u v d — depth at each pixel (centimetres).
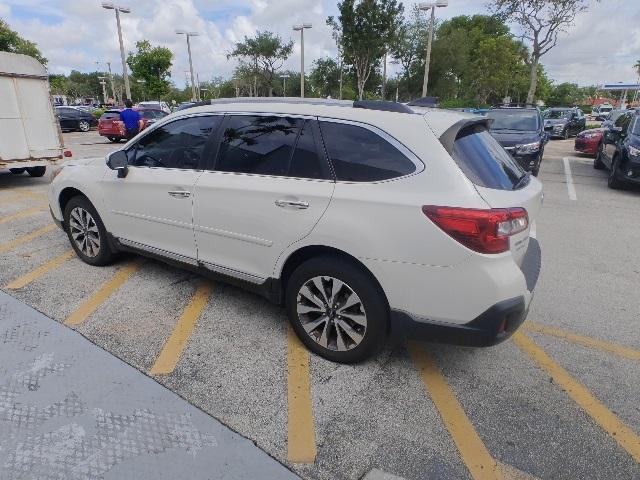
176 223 350
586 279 457
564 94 9175
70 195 450
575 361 310
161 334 328
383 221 252
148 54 3919
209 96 6594
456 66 3766
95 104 6372
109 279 419
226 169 321
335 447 230
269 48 4534
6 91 860
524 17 2192
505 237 237
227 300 383
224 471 213
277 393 269
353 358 290
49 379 272
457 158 249
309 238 279
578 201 831
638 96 7519
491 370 297
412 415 254
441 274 244
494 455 228
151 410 250
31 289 395
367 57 2983
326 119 283
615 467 222
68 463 214
